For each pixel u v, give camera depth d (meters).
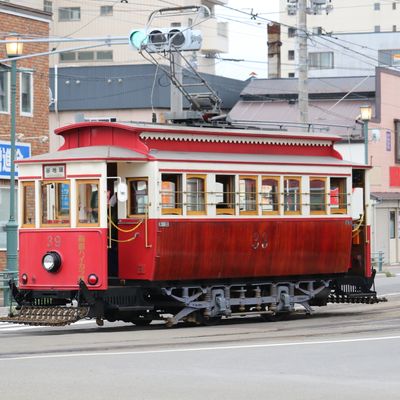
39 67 68.44
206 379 25.56
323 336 36.59
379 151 107.75
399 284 73.56
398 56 159.62
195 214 40.25
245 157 42.31
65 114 110.25
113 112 109.06
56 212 39.44
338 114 110.94
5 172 65.56
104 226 38.22
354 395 23.16
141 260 39.44
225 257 41.41
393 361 29.09
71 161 38.91
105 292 38.72
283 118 113.88
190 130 40.97
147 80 107.88
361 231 47.91
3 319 39.03
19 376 26.06
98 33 143.62
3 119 65.62
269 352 31.22
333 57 163.00
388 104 110.31
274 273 43.47
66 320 37.72
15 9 66.31
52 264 38.94
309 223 44.50
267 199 42.91
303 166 44.38
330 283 47.53
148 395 23.11
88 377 25.86
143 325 42.88
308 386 24.45
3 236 65.19
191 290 41.31
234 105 119.12
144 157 39.16
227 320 44.84
